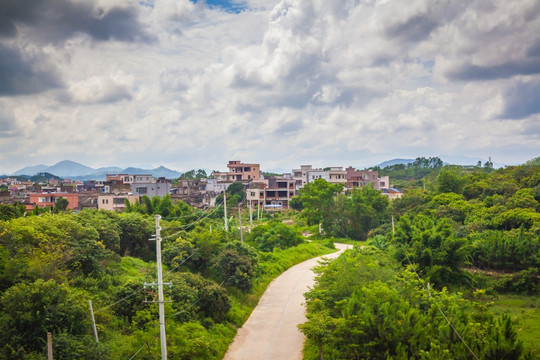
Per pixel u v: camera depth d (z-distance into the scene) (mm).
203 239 37250
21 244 25281
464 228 48812
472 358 16906
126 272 31875
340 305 24594
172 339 22234
